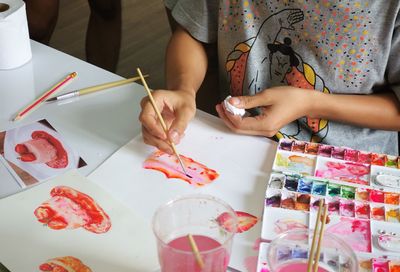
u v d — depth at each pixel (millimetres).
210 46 1293
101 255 750
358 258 735
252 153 944
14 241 767
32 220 797
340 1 1049
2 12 1096
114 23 1995
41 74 1141
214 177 889
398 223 787
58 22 2736
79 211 814
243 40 1179
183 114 981
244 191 864
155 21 2824
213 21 1229
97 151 945
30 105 1043
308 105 1075
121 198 845
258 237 784
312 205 817
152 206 832
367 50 1083
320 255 709
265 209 814
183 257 631
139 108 1055
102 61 2070
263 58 1188
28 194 840
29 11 1629
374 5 1037
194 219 728
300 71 1155
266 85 1218
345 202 820
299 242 724
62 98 1068
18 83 1110
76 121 1017
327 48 1104
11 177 881
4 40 1105
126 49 2600
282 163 897
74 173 886
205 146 956
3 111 1034
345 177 868
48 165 908
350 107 1095
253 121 977
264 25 1153
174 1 1312
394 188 845
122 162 915
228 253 668
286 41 1145
